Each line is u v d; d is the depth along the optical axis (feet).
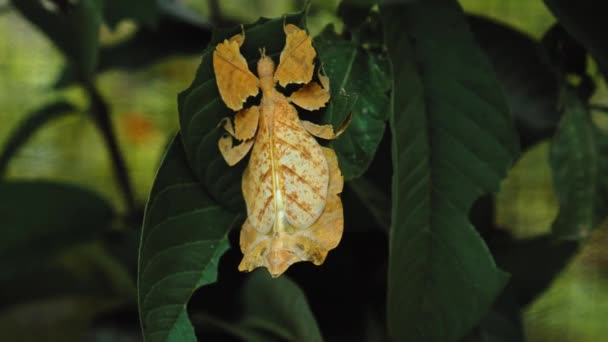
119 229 2.87
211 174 2.19
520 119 2.59
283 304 2.44
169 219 2.19
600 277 3.82
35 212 2.74
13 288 3.23
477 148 2.29
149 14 2.56
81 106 4.94
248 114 2.16
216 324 2.65
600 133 2.47
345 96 2.17
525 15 3.88
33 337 4.11
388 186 2.47
